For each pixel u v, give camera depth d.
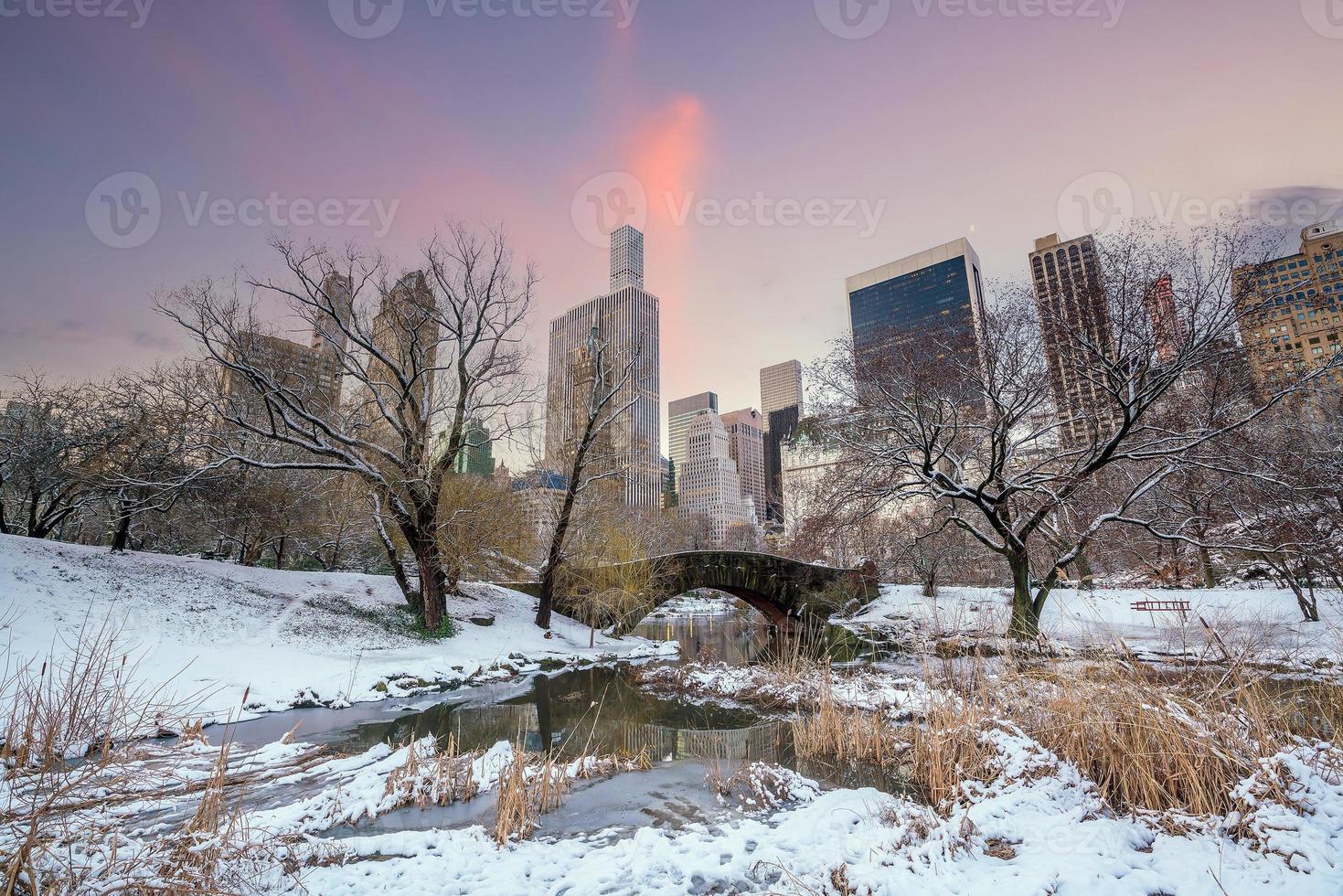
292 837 5.98
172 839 5.10
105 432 23.27
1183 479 24.70
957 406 23.52
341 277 23.16
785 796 7.89
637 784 8.65
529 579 33.62
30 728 6.63
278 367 22.66
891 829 6.21
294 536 30.42
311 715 14.63
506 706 16.38
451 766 8.41
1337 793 5.37
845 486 24.20
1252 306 18.77
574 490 27.88
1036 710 8.69
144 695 13.03
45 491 25.50
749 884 5.21
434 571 23.64
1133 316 19.25
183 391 22.06
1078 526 25.50
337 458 23.02
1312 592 19.34
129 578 19.20
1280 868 4.57
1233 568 31.00
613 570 29.31
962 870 5.06
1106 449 19.92
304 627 20.58
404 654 20.72
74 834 4.92
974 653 12.03
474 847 6.04
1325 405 26.55
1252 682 7.18
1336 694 7.19
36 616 15.02
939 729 8.68
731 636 40.81
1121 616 24.16
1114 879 4.64
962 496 22.05
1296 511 20.34
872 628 29.73
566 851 6.05
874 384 23.86
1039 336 22.16
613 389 27.95
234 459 21.00
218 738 11.89
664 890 5.11
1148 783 6.30
